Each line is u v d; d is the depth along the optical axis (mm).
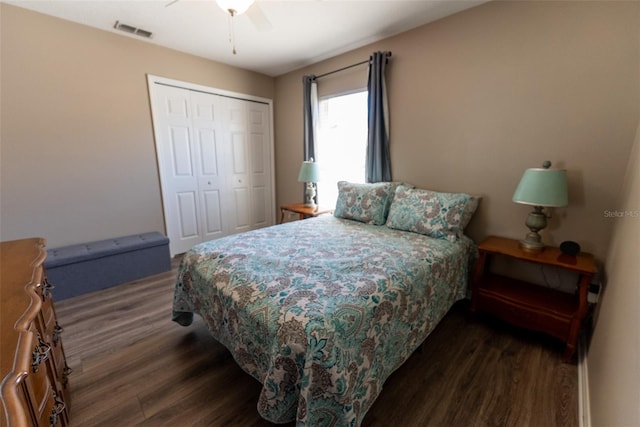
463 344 1848
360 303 1176
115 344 1839
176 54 3141
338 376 994
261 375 1211
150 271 2881
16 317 781
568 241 1840
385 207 2566
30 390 709
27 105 2375
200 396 1440
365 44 2908
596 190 1813
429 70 2471
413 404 1391
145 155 3082
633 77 1636
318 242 1956
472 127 2287
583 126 1818
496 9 2070
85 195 2744
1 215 2357
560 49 1846
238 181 3959
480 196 2312
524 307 1831
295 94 3840
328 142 3506
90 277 2514
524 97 2018
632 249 1134
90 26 2586
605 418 1002
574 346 1645
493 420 1307
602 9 1688
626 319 1002
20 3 2209
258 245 1877
